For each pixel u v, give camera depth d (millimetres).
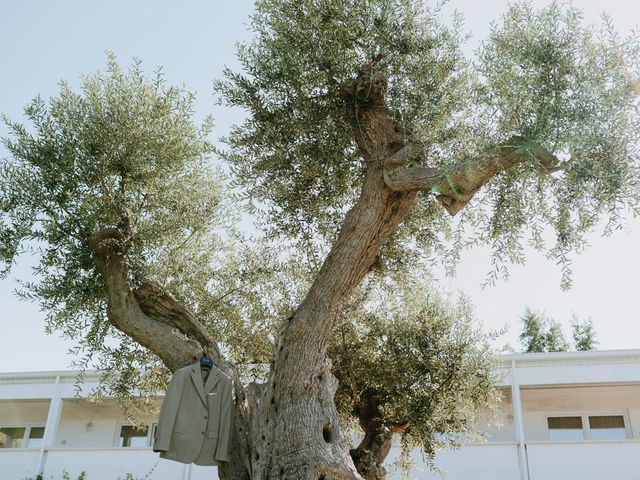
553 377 16688
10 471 18312
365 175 7719
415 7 8320
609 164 6430
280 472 6242
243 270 9836
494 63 7379
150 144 8562
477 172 6496
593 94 6551
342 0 8023
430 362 10094
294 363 6672
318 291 6973
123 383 9008
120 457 18391
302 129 7711
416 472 16266
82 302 8312
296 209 8516
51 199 8258
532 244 7312
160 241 8828
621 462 15672
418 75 8180
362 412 9789
